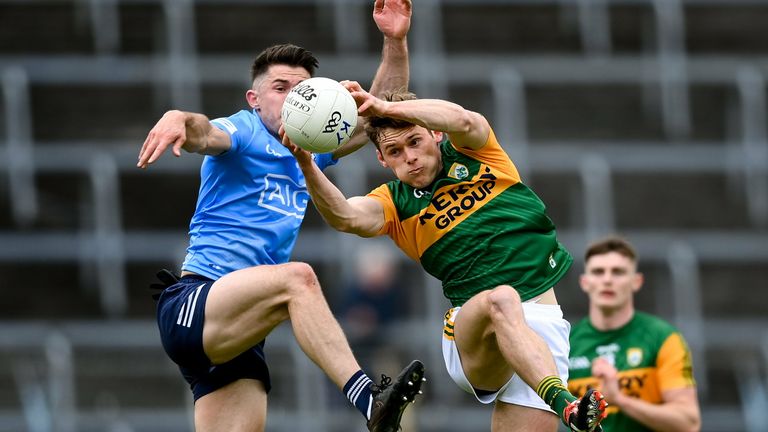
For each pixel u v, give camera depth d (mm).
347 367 18625
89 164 45188
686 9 54469
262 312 19203
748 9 54875
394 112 18656
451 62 49031
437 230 20188
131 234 44344
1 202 44969
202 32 51406
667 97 50625
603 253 28312
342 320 38438
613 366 28078
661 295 45656
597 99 51031
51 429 39156
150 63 48250
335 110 18109
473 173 20109
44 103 48344
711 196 48906
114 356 41562
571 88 50938
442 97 48875
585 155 47469
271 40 51469
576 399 18172
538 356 18625
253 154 20266
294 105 18172
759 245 46406
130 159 45531
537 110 50625
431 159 20000
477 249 20031
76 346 41438
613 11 53969
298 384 39969
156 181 46500
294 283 19000
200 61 48406
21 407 40281
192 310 19625
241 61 48562
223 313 19344
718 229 48469
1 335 41188
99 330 41625
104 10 50125
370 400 18391
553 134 50250
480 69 49156
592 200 46844
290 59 20594
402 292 39938
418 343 39781
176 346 19969
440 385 39906
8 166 44906
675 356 27812
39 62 47656
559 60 50219
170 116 18750
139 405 41062
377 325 38344
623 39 53750
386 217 20391
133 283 44406
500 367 20266
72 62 47812
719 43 54219
